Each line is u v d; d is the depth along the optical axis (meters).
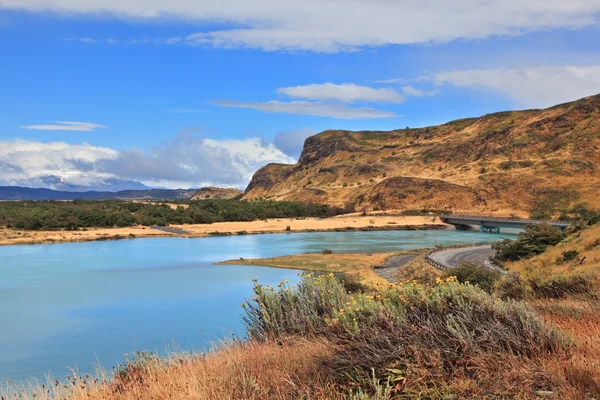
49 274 59.47
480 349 5.23
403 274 49.03
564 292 12.01
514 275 13.78
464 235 124.00
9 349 28.02
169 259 75.50
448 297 6.25
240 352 7.86
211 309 38.53
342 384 5.37
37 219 126.31
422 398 4.68
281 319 9.54
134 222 142.88
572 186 172.38
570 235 52.31
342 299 9.62
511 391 4.43
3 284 52.16
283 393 5.35
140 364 7.43
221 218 162.00
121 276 57.72
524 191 178.38
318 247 94.44
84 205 175.75
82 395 6.05
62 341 29.67
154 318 35.62
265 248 93.12
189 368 6.66
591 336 5.93
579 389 4.22
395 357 5.39
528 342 5.29
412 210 187.00
